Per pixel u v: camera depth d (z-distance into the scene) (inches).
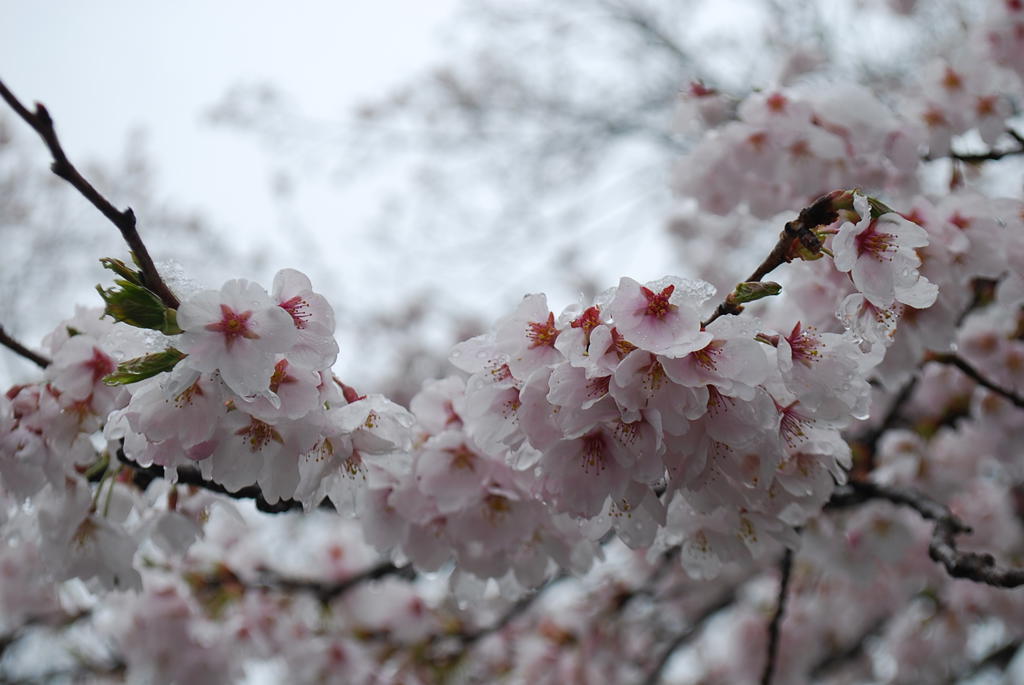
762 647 40.1
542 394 17.6
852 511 28.6
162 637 28.6
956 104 27.8
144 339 18.0
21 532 21.3
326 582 33.0
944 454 33.2
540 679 37.5
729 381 17.1
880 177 27.3
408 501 20.1
